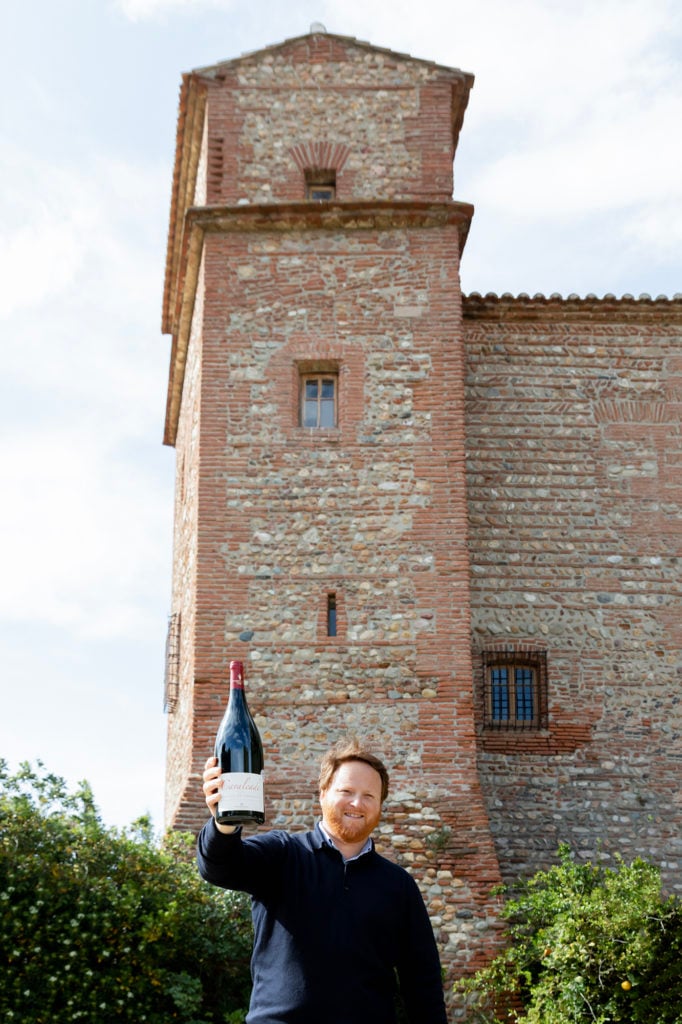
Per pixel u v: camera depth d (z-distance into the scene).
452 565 15.53
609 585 17.41
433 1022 5.30
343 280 16.73
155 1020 12.06
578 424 18.08
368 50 17.89
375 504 15.81
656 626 17.30
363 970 5.09
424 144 17.47
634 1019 12.07
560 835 16.28
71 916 11.99
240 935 12.97
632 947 12.34
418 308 16.61
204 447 16.08
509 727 16.80
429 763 14.73
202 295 17.00
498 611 17.19
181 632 18.58
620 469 17.94
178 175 19.42
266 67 17.80
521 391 18.16
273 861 5.24
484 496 17.67
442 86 17.72
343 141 17.48
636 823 16.42
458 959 13.74
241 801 5.07
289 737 14.91
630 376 18.34
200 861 5.09
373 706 15.00
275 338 16.53
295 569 15.59
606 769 16.62
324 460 16.00
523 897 14.06
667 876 16.17
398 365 16.38
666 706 16.95
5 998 11.49
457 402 16.19
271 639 15.30
